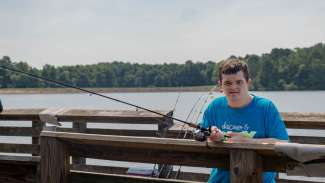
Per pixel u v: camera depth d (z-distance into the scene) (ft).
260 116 11.13
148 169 18.95
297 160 9.71
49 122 20.38
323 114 17.34
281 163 10.32
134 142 11.28
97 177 12.34
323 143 17.08
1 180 14.08
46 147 12.51
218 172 11.23
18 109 21.39
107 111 20.61
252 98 11.38
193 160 11.16
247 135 11.07
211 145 10.39
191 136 18.02
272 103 11.24
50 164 12.47
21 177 13.84
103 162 25.08
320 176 9.81
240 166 10.18
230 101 11.31
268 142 10.02
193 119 15.92
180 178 18.80
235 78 11.12
